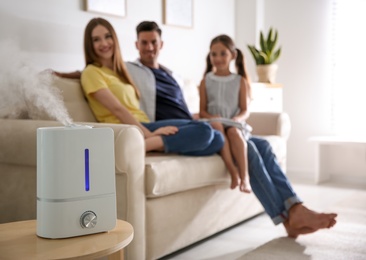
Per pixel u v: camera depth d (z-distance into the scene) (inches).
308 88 174.6
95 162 46.9
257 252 83.9
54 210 45.4
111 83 95.6
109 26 98.0
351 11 165.8
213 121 98.3
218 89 110.0
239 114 107.1
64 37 112.4
